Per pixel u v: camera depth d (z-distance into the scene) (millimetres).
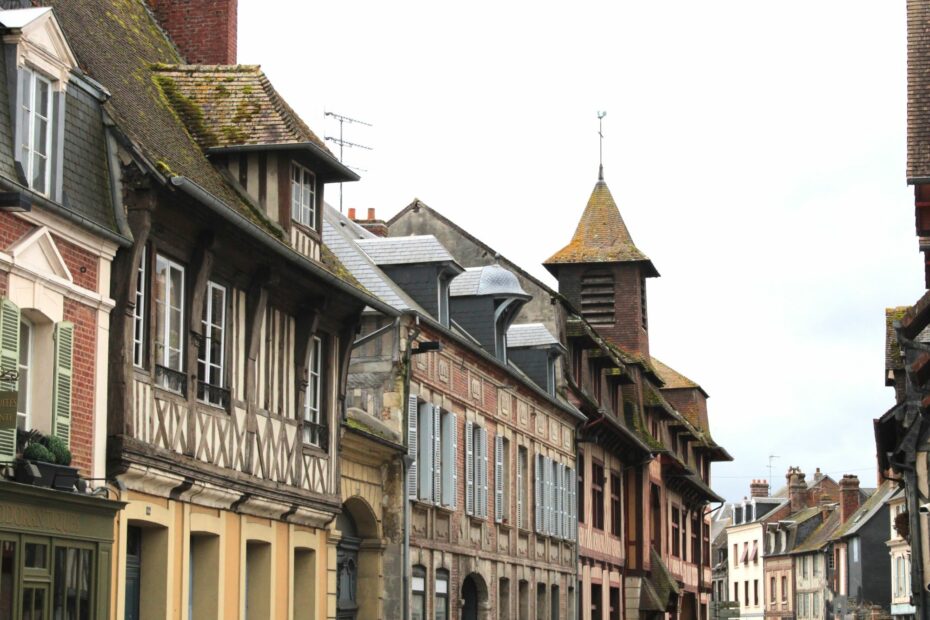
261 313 22438
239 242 21156
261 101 24234
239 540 22078
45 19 17125
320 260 25422
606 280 56000
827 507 104250
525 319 43062
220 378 21422
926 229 26625
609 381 49812
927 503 31734
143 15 26484
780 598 107312
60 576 16594
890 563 83750
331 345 25672
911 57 27641
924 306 31234
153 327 19188
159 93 24109
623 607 49562
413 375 29719
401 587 28453
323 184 25703
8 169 16375
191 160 22734
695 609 63938
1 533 15484
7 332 15914
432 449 30656
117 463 18172
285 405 23594
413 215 43281
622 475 50062
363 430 26859
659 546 54125
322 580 25406
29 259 16609
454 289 36062
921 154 26125
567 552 41844
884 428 34562
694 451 66312
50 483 16438
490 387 35094
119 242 18297
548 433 40094
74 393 17484
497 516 35312
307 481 24297
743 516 118000
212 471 20719
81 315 17719
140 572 19781
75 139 18016
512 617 36250
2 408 15148
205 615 21234
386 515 28750
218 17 27016
